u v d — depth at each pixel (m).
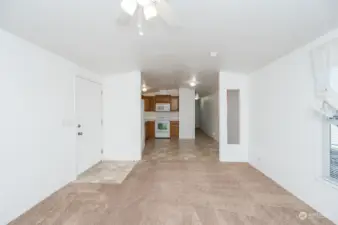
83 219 2.28
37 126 2.71
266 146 3.79
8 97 2.26
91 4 1.67
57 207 2.57
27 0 1.59
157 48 2.87
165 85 7.23
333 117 2.30
